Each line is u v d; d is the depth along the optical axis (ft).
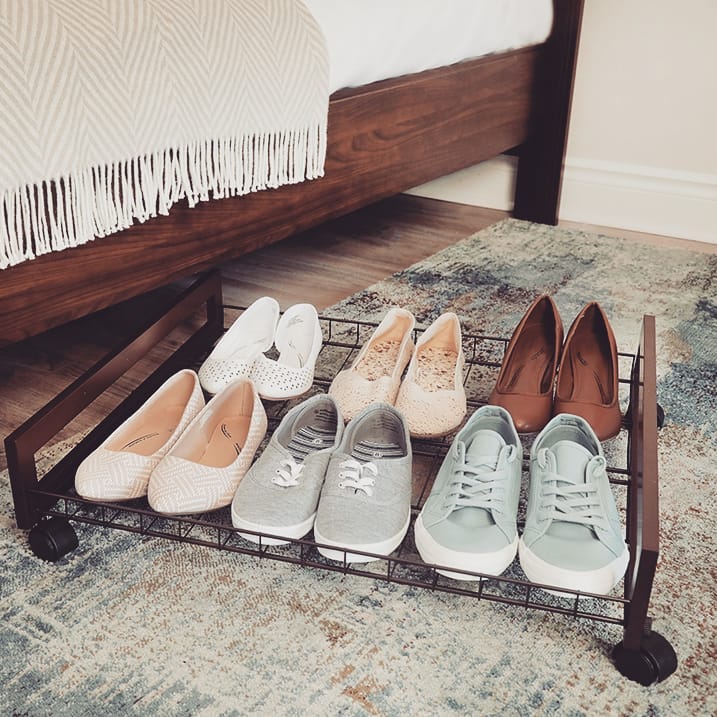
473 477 3.12
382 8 5.14
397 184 5.77
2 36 3.17
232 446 3.53
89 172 3.53
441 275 6.18
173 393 3.67
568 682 2.72
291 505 3.09
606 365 3.93
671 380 4.69
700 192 7.52
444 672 2.74
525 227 7.40
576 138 7.92
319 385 4.44
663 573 3.21
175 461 3.20
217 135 4.07
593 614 2.79
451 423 3.64
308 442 3.48
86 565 3.15
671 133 7.49
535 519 3.02
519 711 2.60
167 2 3.82
